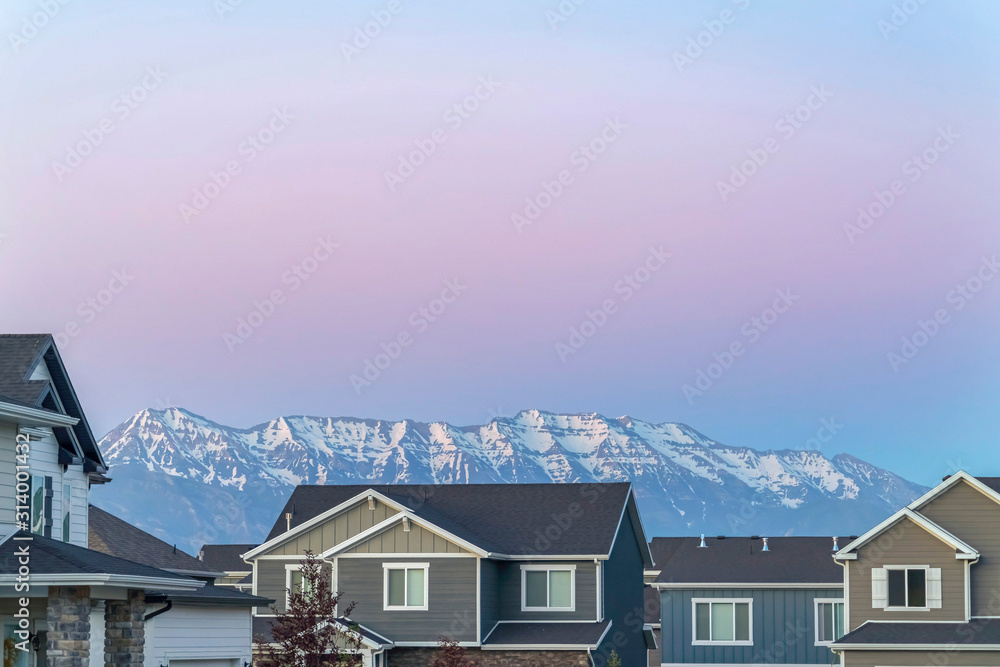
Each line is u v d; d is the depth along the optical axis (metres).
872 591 82.81
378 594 86.19
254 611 89.81
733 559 111.94
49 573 46.25
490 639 85.00
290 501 101.31
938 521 83.00
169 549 73.75
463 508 96.19
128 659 50.44
